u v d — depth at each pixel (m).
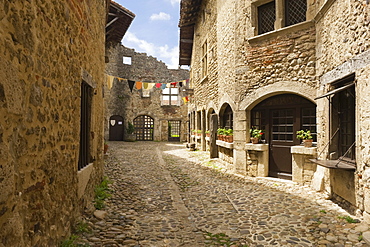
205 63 10.00
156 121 19.25
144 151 11.40
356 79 3.27
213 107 8.43
